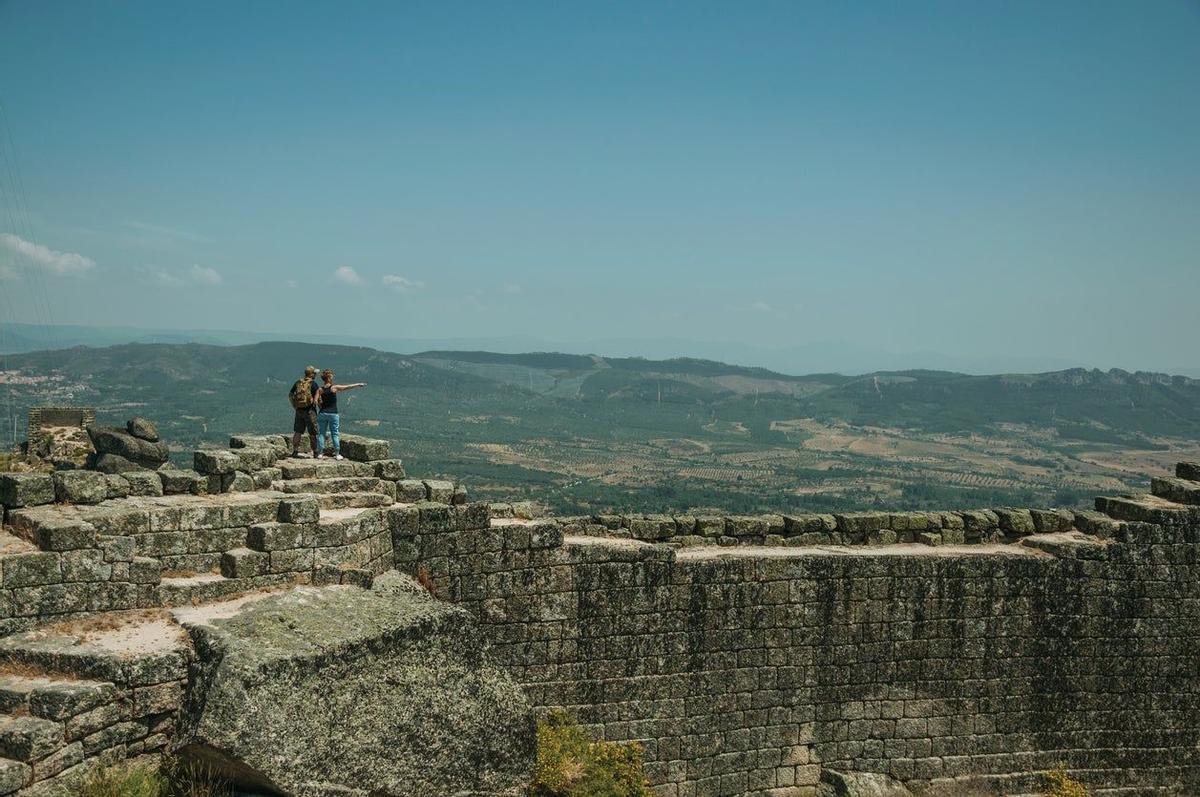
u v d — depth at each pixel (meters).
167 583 14.07
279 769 11.91
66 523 13.24
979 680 20.81
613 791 17.28
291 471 18.33
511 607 18.56
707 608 19.72
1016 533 22.25
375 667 13.67
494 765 15.01
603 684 19.12
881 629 20.50
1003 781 20.72
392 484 18.59
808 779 20.25
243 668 12.03
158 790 11.84
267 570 15.09
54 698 11.27
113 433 20.02
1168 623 21.39
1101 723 21.22
